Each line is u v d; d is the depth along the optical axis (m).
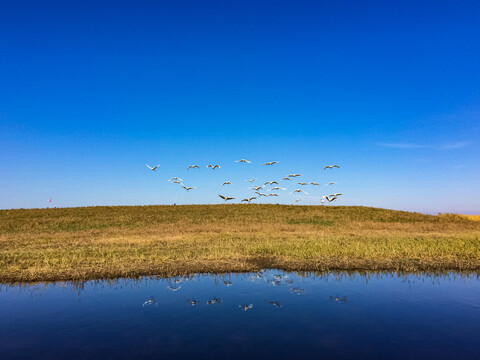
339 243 22.83
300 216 46.62
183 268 16.34
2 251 21.23
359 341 8.76
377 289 13.41
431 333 9.27
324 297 12.38
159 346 8.49
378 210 51.09
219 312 10.85
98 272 15.48
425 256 18.58
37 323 10.06
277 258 18.56
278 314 10.65
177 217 45.34
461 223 42.41
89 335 9.19
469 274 15.78
